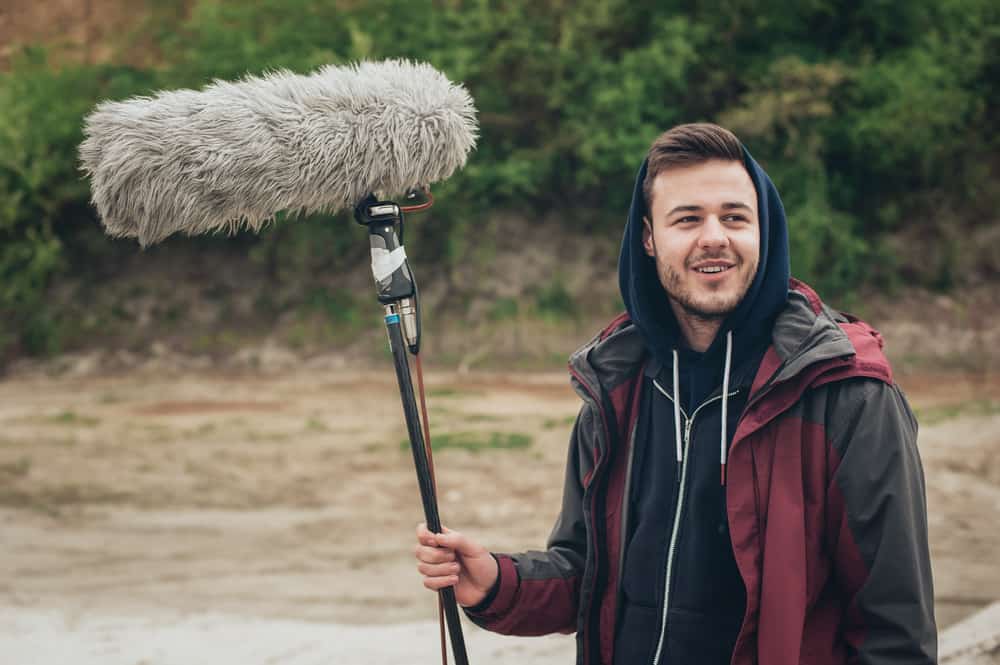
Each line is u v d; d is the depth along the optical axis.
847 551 1.62
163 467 11.01
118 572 7.45
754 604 1.62
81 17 21.78
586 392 1.85
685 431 1.76
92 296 19.42
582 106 19.58
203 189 1.62
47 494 9.95
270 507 9.43
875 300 19.02
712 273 1.70
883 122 19.41
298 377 17.05
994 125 20.39
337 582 7.14
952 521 7.89
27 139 19.80
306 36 19.95
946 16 20.72
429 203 1.76
